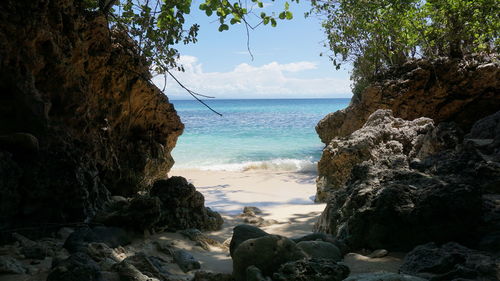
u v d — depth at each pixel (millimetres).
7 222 5305
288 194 11820
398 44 15180
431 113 14422
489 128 7508
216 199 11148
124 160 8969
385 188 4754
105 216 6234
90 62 7453
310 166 17047
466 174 5273
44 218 5688
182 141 27516
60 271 3758
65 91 6664
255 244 4211
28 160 5613
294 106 97562
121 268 4117
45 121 5965
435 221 4340
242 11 6270
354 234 4773
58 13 6340
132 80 8578
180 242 6227
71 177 5945
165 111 10156
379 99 14086
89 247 4828
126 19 8648
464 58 14359
